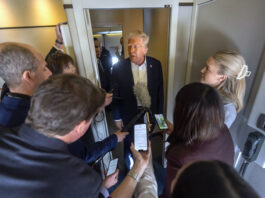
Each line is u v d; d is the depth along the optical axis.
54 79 0.43
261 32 0.74
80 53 1.06
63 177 0.39
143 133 0.87
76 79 0.45
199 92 0.50
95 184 0.45
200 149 0.50
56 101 0.39
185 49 1.31
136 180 0.64
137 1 0.99
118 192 0.59
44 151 0.41
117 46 2.65
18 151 0.39
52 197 0.36
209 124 0.49
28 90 0.61
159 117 1.18
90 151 0.84
